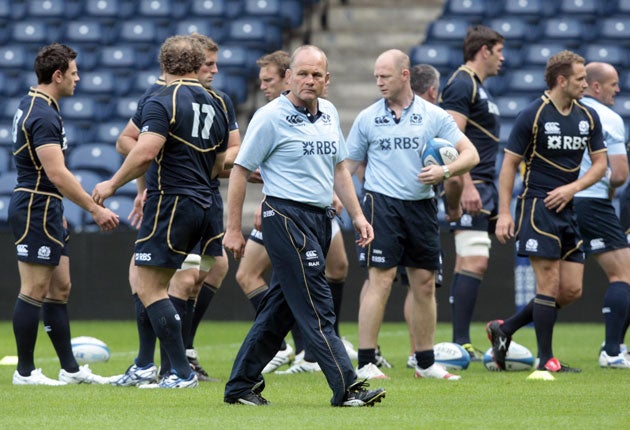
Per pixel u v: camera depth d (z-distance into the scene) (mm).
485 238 33125
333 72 68250
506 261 48250
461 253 33188
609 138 30734
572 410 20844
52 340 26141
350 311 49406
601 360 30516
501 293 48312
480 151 32812
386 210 26516
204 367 31281
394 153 26516
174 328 24156
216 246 27016
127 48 66688
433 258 26875
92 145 57406
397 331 46094
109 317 50594
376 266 26703
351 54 69500
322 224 21031
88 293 50719
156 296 24062
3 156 58125
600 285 48438
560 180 28781
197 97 23859
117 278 50531
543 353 29188
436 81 31109
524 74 62375
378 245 26594
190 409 20781
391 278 27141
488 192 32969
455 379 26906
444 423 18750
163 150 23531
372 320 27031
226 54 64812
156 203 23516
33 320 25625
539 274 29031
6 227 54719
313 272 20562
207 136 23953
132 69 66375
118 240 50625
